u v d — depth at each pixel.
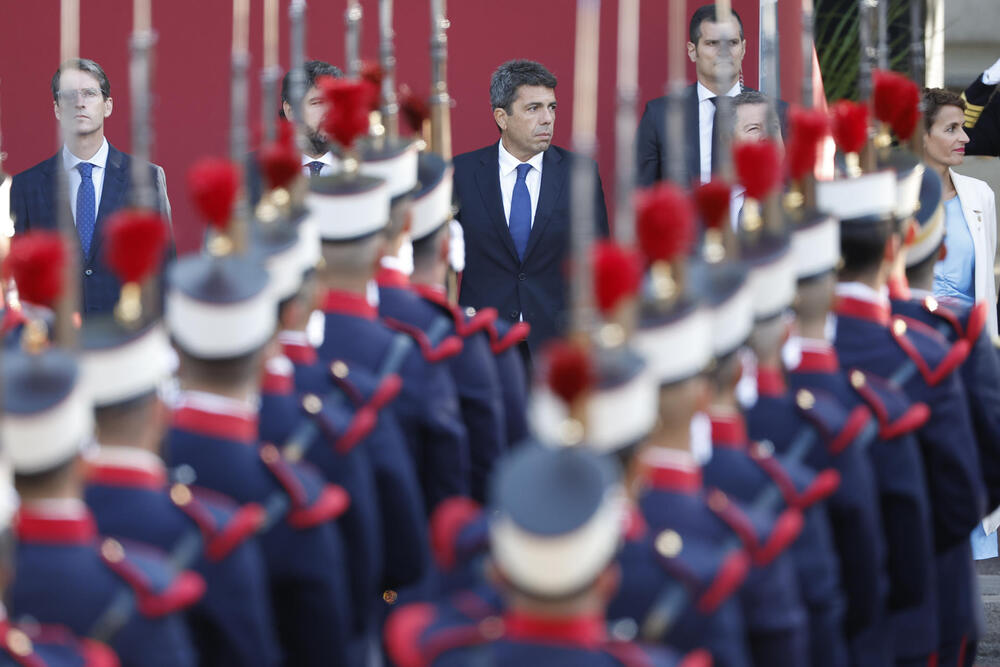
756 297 14.41
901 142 18.75
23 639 10.40
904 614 17.59
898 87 18.05
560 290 28.19
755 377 14.84
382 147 17.98
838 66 31.83
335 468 14.59
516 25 31.56
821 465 14.62
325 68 28.12
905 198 17.62
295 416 14.64
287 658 13.67
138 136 13.59
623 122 10.78
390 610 17.52
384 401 15.46
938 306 18.36
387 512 15.70
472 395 18.28
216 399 13.27
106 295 27.56
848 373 16.31
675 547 11.02
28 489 11.12
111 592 11.13
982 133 30.33
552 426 9.68
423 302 18.05
